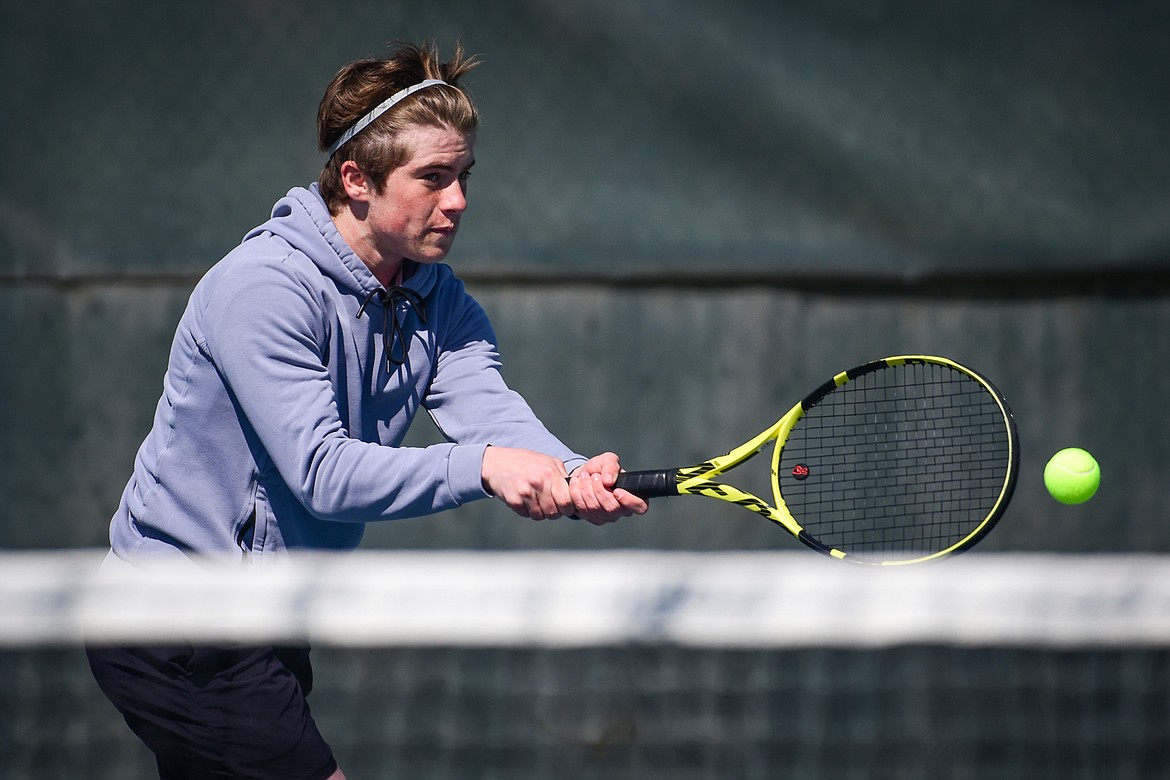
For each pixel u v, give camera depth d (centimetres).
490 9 1800
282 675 826
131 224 1822
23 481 1820
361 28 1806
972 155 1800
